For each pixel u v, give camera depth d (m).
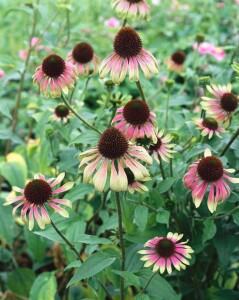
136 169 0.33
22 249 0.67
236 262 0.50
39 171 0.58
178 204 0.44
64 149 0.52
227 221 0.45
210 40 1.03
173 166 0.48
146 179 0.35
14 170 0.60
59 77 0.40
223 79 0.56
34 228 0.53
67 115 0.52
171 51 1.10
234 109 0.45
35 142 0.69
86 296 0.54
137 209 0.39
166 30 1.18
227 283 0.54
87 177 0.33
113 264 0.45
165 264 0.36
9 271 0.66
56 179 0.38
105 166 0.33
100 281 0.41
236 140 0.44
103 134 0.33
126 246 0.46
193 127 0.45
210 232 0.40
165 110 0.60
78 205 0.54
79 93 0.60
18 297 0.58
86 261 0.36
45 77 0.40
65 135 0.51
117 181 0.32
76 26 0.73
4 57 0.66
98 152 0.34
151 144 0.40
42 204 0.36
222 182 0.37
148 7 0.47
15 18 1.26
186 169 0.42
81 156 0.34
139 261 0.42
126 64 0.38
